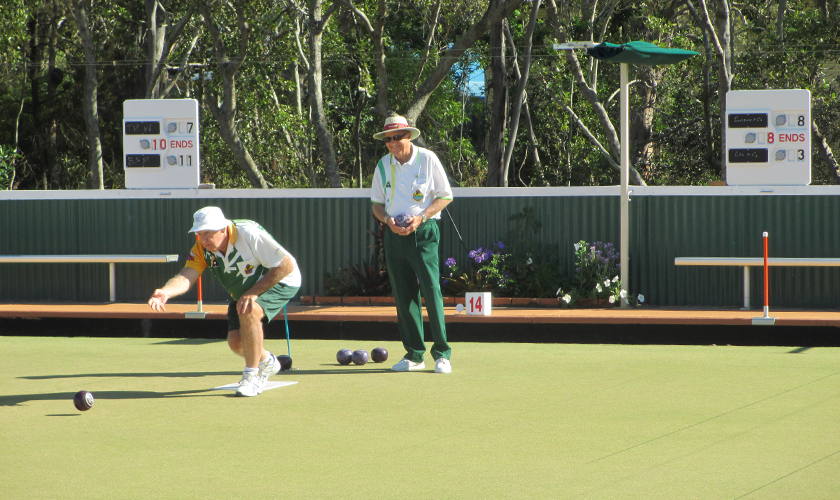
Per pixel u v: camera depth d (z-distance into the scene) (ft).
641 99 89.92
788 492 11.84
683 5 84.38
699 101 86.28
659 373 21.94
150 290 38.14
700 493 11.85
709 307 33.24
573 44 31.22
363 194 36.83
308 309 32.89
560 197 35.24
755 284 33.60
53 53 104.94
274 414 17.46
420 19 93.40
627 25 83.87
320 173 104.06
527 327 29.73
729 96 33.53
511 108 98.99
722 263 31.63
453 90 101.50
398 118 22.22
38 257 36.35
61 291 38.75
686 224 34.09
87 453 14.47
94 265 38.50
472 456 14.03
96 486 12.56
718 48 66.23
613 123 93.35
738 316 28.76
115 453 14.46
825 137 78.38
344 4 71.00
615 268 33.99
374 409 17.85
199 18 85.61
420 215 22.00
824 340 27.71
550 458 13.84
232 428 16.24
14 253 39.37
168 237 37.99
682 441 14.82
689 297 34.09
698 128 88.48
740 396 18.71
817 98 72.90
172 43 80.23
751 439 14.88
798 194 33.06
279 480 12.79
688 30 86.79
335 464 13.65
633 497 11.71
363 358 23.99
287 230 37.47
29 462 13.92
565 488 12.18
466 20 86.38
